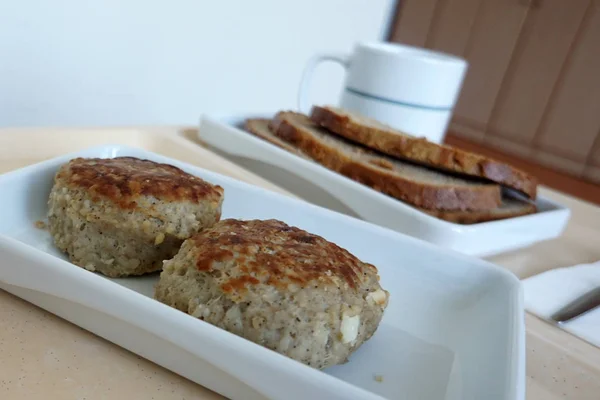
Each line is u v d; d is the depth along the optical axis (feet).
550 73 2.24
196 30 1.87
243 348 0.55
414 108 1.49
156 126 1.34
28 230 0.82
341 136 1.42
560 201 1.47
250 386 0.57
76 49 1.62
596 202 2.09
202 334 0.57
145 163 0.89
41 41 1.55
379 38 2.51
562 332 0.86
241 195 0.94
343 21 2.29
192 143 1.27
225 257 0.68
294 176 1.16
